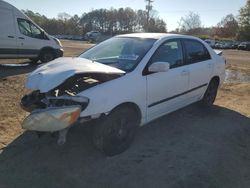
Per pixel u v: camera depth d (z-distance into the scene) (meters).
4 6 12.43
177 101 5.49
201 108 6.84
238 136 5.46
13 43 12.83
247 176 4.16
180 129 5.57
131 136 4.57
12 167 4.01
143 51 4.91
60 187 3.62
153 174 3.99
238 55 33.28
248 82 11.56
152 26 88.06
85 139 4.83
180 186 3.77
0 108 6.33
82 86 4.11
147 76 4.68
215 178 4.00
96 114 3.97
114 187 3.67
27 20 13.34
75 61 4.51
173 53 5.40
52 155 4.34
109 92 4.09
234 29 89.56
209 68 6.38
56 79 3.88
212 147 4.88
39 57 13.99
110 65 4.73
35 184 3.67
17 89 8.26
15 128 5.27
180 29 90.88
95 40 53.34
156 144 4.88
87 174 3.91
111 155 4.35
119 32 104.12
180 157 4.48
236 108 7.17
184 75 5.51
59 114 3.68
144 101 4.64
